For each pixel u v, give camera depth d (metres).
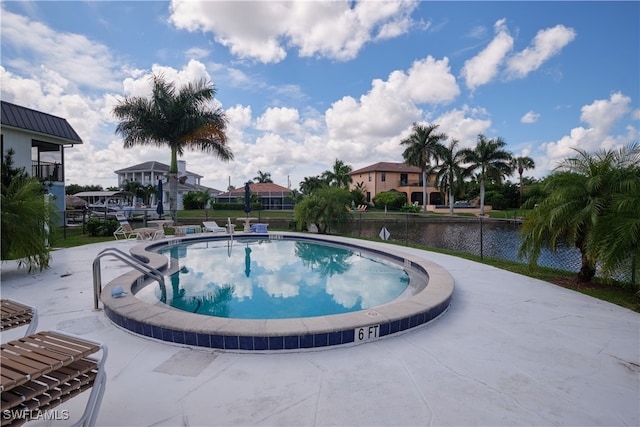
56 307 5.02
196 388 2.82
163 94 18.02
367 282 7.70
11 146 15.87
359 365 3.25
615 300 5.51
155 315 4.05
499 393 2.77
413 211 42.50
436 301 4.68
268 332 3.51
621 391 2.83
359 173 55.47
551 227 6.33
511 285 6.56
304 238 14.46
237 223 25.59
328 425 2.34
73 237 14.48
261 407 2.55
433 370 3.15
